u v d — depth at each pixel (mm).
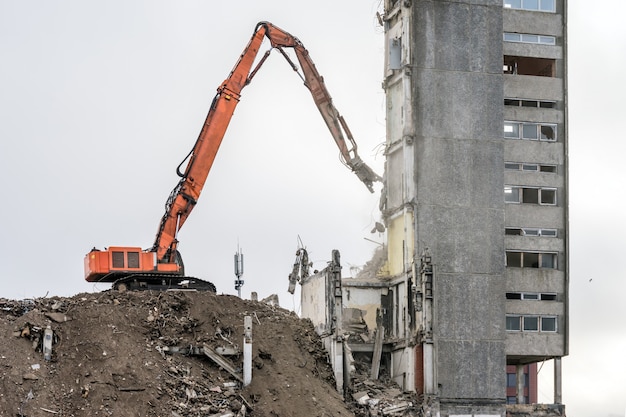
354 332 69438
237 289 67312
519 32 73125
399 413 62250
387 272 72562
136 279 61594
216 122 65750
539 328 70812
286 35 69375
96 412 49250
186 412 51156
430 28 70438
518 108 72562
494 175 70125
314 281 67062
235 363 56812
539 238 71812
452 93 70312
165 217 63938
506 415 68000
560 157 72875
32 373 50625
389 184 72750
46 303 56656
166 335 56062
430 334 65688
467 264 68625
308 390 56750
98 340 53281
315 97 70875
